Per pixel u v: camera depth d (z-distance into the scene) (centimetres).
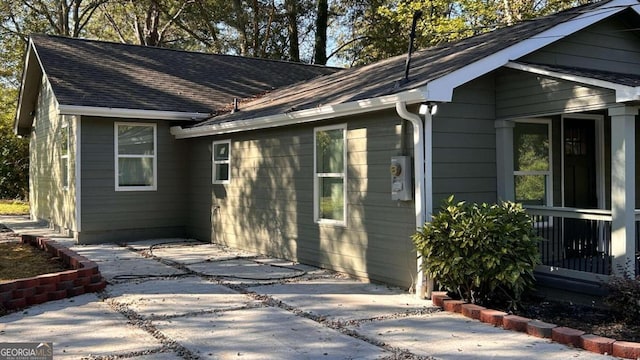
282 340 480
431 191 639
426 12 1928
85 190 1115
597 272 602
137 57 1423
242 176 1031
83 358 429
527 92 656
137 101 1156
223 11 2356
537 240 592
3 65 2588
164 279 748
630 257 562
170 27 2761
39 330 507
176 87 1313
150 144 1195
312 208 844
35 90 1493
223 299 633
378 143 708
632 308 522
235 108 1137
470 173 675
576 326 518
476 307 555
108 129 1140
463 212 593
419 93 599
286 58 2498
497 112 695
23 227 1380
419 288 638
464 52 744
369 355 440
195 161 1205
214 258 930
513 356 434
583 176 820
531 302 617
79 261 702
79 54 1324
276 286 704
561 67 666
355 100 693
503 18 1864
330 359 430
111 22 2791
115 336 489
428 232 593
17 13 2594
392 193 668
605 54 758
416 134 641
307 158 855
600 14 714
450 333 500
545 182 771
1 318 548
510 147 689
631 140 562
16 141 2089
